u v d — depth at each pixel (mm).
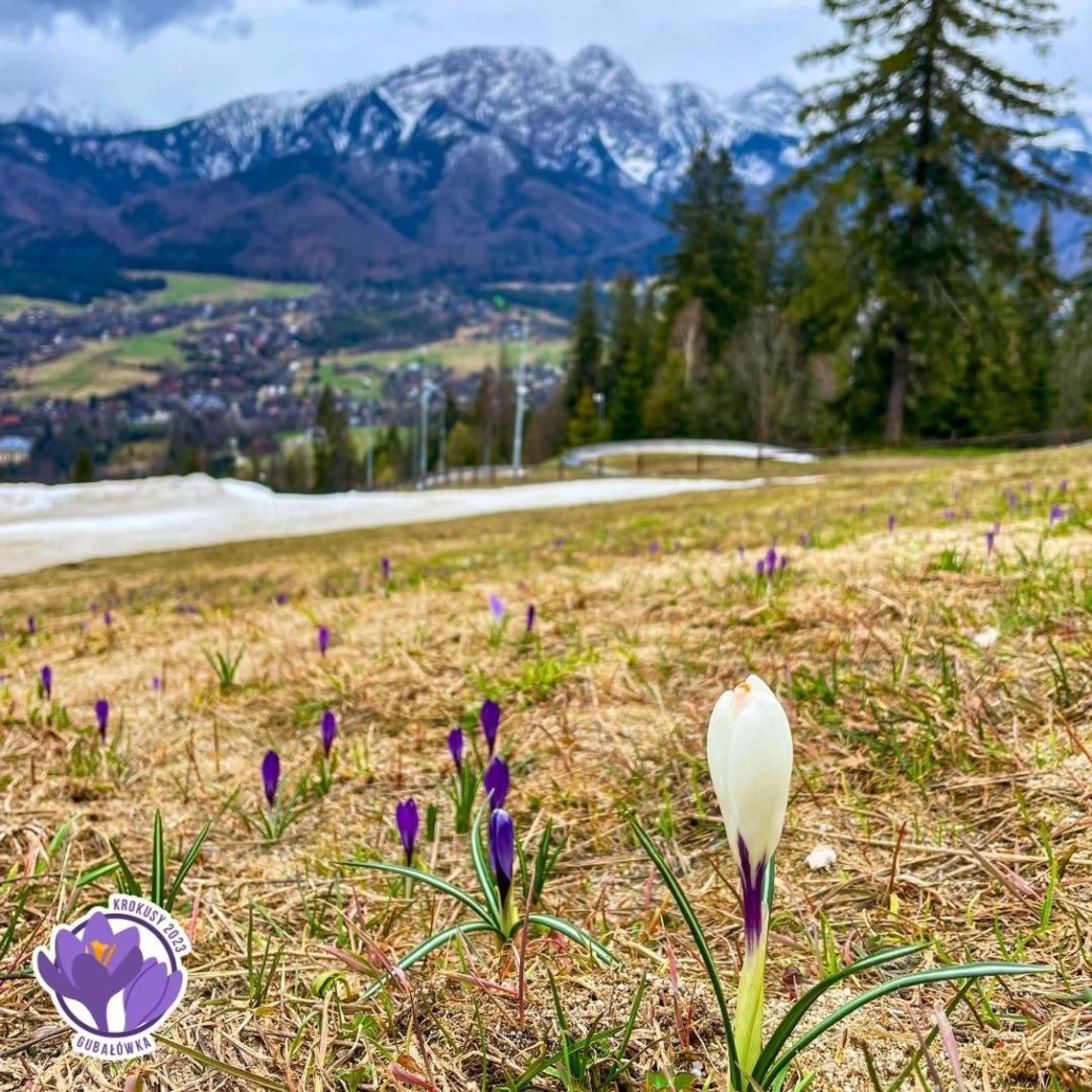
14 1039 451
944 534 1381
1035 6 7445
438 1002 462
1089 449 4789
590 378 18016
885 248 8250
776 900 531
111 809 748
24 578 4387
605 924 519
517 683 919
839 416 9945
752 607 1046
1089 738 620
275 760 669
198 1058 409
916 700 719
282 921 563
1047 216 12242
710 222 14641
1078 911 471
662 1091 390
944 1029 350
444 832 666
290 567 3277
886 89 7926
